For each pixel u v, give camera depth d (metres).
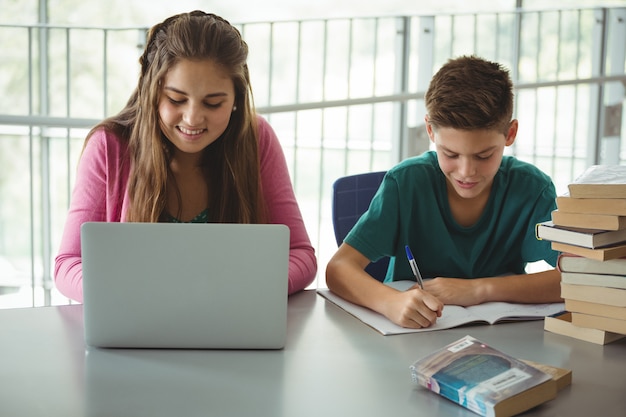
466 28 5.36
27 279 4.02
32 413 1.09
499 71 1.64
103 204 1.79
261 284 1.31
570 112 4.89
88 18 8.11
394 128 3.55
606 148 4.01
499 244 1.86
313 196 6.39
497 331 1.45
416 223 1.83
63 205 6.29
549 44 4.71
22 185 7.16
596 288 1.38
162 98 1.62
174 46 1.57
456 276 1.86
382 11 8.55
